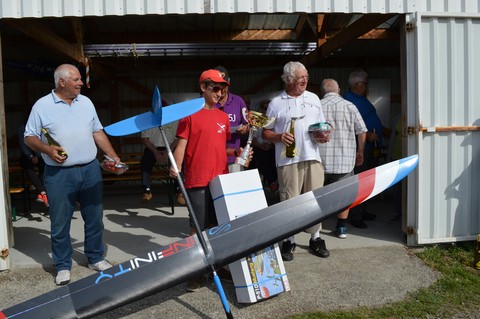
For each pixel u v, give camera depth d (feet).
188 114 10.45
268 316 10.74
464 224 15.25
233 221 11.46
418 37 14.48
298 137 13.79
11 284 12.85
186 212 21.47
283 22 25.05
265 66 32.09
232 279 12.33
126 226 18.80
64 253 12.96
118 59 29.53
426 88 14.74
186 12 14.14
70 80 12.25
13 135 31.65
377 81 31.86
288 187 13.96
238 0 14.23
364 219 18.89
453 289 11.96
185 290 12.28
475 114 15.02
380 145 18.93
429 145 14.88
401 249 15.05
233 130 14.64
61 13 13.83
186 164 12.40
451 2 14.82
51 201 12.66
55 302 10.00
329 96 15.85
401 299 11.47
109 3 13.96
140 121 10.62
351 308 11.03
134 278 10.52
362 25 17.87
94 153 13.15
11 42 24.25
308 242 15.83
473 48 14.85
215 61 32.07
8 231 15.62
